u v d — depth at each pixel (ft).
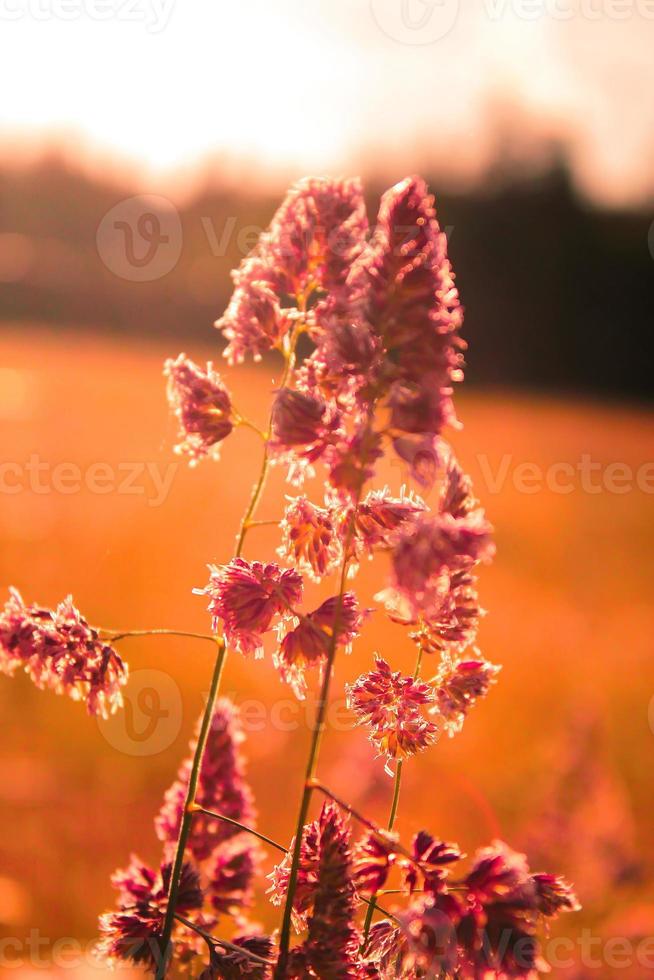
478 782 23.24
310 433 5.44
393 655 33.06
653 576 59.21
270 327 5.81
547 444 114.93
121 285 196.65
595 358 195.62
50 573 43.93
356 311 5.30
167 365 6.00
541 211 198.70
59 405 109.29
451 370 5.24
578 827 16.93
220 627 5.88
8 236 191.72
